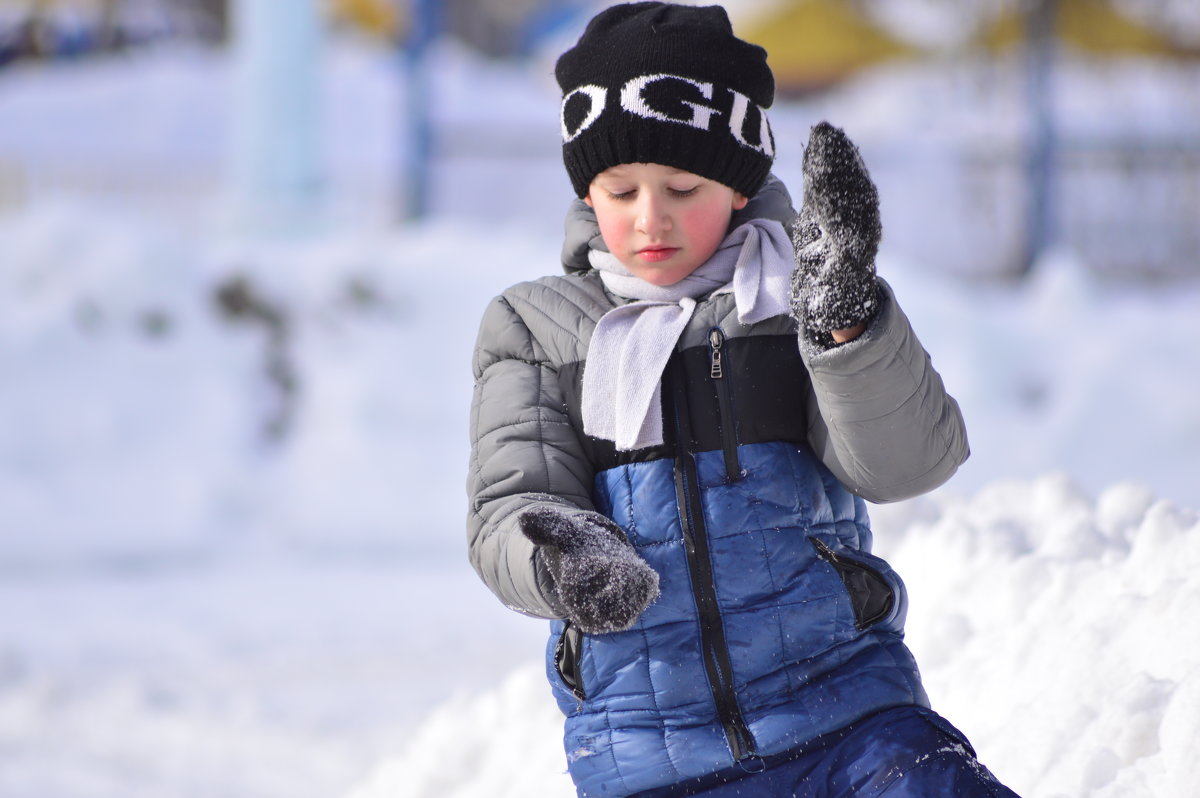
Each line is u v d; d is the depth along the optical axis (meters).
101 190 61.47
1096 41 74.38
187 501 37.03
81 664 23.73
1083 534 11.26
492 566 5.78
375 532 37.12
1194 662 8.36
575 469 5.98
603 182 6.03
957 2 75.00
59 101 77.06
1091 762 7.82
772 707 5.79
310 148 49.34
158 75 81.19
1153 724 7.84
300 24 48.81
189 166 63.50
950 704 9.75
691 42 5.91
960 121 70.62
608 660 5.88
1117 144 61.19
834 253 5.14
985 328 45.34
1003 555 11.38
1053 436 42.47
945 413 5.64
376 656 24.61
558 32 94.25
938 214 63.28
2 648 24.77
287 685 22.61
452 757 12.63
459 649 25.14
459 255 45.88
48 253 41.50
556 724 12.23
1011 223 62.12
